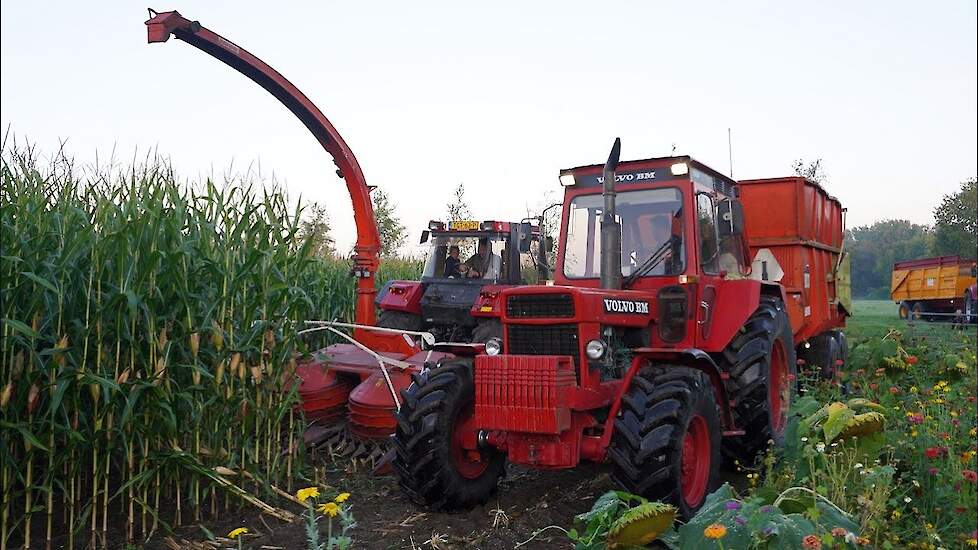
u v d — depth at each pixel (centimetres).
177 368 506
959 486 416
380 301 941
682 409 458
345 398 691
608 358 502
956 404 634
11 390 420
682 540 345
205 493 505
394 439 520
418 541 465
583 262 614
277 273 548
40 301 437
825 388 723
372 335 751
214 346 519
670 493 450
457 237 959
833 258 1012
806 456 424
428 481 507
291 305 563
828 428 421
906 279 2788
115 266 466
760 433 583
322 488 573
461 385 523
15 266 425
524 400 468
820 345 937
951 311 2666
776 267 869
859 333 1264
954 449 493
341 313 962
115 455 493
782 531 320
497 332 816
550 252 1026
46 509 480
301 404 583
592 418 492
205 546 461
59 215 465
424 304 930
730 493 370
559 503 526
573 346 488
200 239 523
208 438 519
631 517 345
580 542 375
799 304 840
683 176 573
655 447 445
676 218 572
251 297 553
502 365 477
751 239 881
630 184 594
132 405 445
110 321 461
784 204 862
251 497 515
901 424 548
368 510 528
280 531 487
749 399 583
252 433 577
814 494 355
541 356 469
